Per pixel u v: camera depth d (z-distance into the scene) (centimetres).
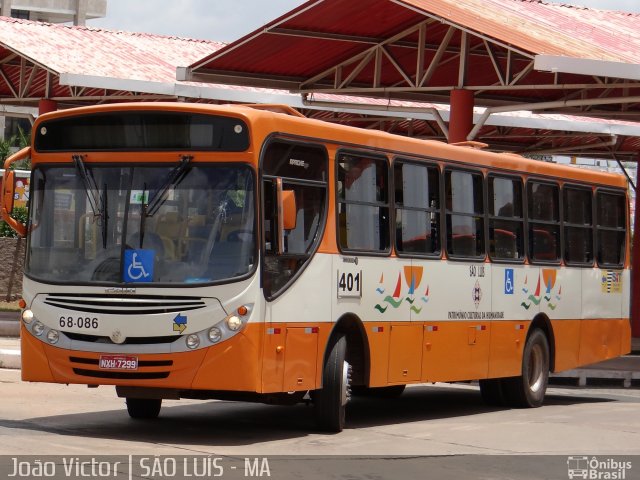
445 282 1673
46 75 3603
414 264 1600
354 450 1305
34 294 1357
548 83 3023
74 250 1348
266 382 1320
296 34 2594
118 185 1341
